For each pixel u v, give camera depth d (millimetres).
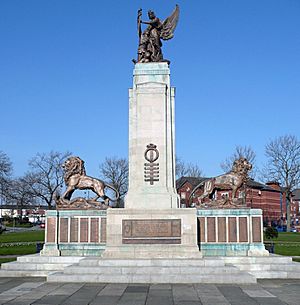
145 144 27781
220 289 20109
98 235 28203
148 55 29031
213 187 29078
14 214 153375
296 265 25125
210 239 27766
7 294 18875
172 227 25734
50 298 17875
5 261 32312
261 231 27453
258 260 26062
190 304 16594
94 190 29266
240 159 29156
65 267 24312
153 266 23406
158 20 29875
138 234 25781
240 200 28156
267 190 115750
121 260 24094
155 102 28156
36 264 26141
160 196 26938
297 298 17922
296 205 159875
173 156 27906
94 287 20594
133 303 16797
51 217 28500
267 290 20047
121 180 95250
